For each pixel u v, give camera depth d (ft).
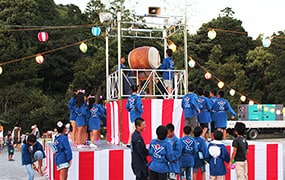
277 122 94.17
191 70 127.24
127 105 35.47
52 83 127.65
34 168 32.14
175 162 26.20
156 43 109.29
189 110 36.17
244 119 98.58
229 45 140.05
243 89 120.88
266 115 97.71
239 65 127.54
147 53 39.78
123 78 40.70
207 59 140.15
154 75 40.24
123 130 38.27
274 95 125.08
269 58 131.23
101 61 116.88
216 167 29.09
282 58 125.80
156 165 25.35
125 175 33.14
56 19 139.54
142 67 40.55
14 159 62.64
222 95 38.83
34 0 129.49
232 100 116.16
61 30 128.06
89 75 114.01
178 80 43.60
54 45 123.65
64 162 28.32
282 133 98.17
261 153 36.17
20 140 77.46
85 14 138.41
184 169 29.68
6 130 98.94
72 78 129.08
